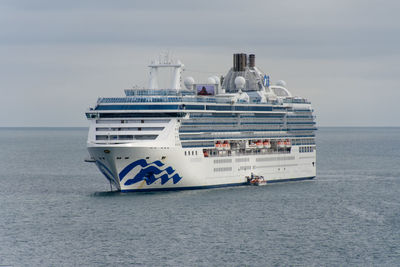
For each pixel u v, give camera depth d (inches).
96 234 6033.5
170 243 5733.3
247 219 6692.9
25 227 6363.2
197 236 5969.5
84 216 6796.3
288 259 5329.7
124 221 6520.7
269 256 5398.6
